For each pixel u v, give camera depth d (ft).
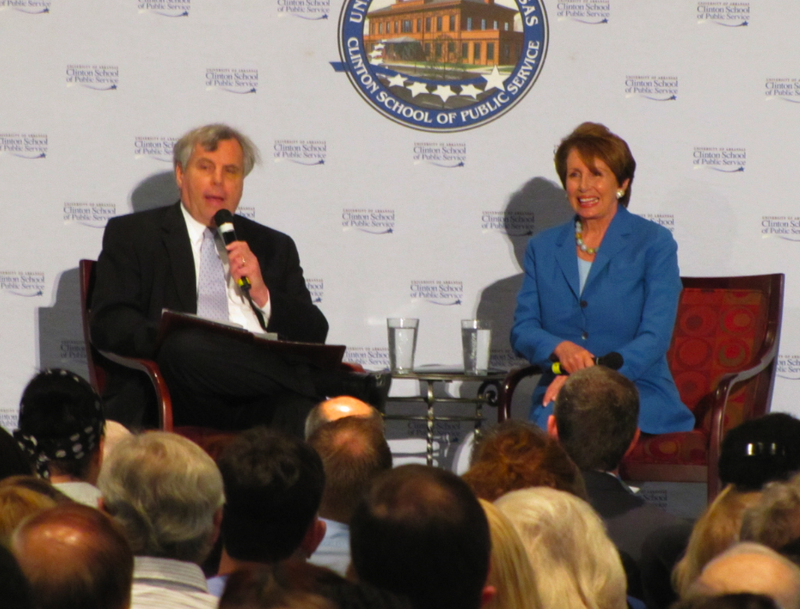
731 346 36.86
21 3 39.55
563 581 14.25
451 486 11.32
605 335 35.76
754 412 36.06
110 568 10.34
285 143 40.42
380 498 11.19
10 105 39.68
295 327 34.45
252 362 31.14
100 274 34.24
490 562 11.68
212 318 34.58
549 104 40.81
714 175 40.96
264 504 15.19
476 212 40.88
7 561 7.40
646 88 40.86
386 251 40.81
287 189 40.50
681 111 40.88
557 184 40.96
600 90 40.81
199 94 40.16
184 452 15.25
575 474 18.30
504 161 40.88
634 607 20.01
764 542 14.69
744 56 40.86
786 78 40.93
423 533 10.84
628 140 40.96
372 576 11.07
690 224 41.09
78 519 10.63
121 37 39.88
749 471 18.97
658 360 35.50
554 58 40.78
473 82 40.70
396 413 41.27
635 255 35.99
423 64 40.57
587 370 22.90
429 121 40.70
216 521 15.57
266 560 15.49
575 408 22.26
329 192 40.57
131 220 35.14
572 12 40.65
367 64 40.42
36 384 21.34
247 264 33.60
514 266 41.01
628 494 21.20
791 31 40.86
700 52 40.86
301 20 40.27
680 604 8.94
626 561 19.86
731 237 41.11
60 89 39.81
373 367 40.81
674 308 35.27
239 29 40.11
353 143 40.57
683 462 32.76
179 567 14.75
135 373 32.60
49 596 10.06
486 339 37.19
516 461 18.15
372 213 40.70
